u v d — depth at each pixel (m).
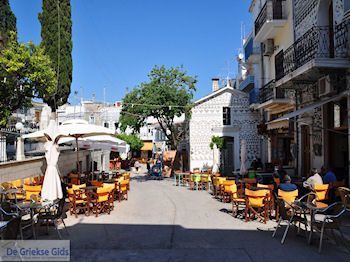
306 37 13.91
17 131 19.34
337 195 11.49
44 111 17.45
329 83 12.63
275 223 9.99
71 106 50.91
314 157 15.27
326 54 13.23
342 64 11.77
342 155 14.04
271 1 18.81
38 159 17.09
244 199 10.98
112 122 51.44
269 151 23.69
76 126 13.11
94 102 55.84
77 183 14.97
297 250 7.35
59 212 8.73
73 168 24.20
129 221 10.36
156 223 10.05
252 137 27.59
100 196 11.23
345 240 7.77
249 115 27.67
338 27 12.16
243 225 9.75
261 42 22.97
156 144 55.41
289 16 18.08
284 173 14.77
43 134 11.46
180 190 19.55
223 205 13.55
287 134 20.06
